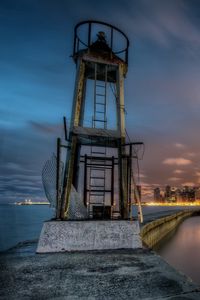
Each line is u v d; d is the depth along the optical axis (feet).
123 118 30.07
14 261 19.34
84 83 34.27
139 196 29.09
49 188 26.78
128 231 24.85
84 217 27.25
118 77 31.37
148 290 13.75
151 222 74.08
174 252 71.56
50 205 26.58
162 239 95.35
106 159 31.58
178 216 164.04
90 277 15.87
